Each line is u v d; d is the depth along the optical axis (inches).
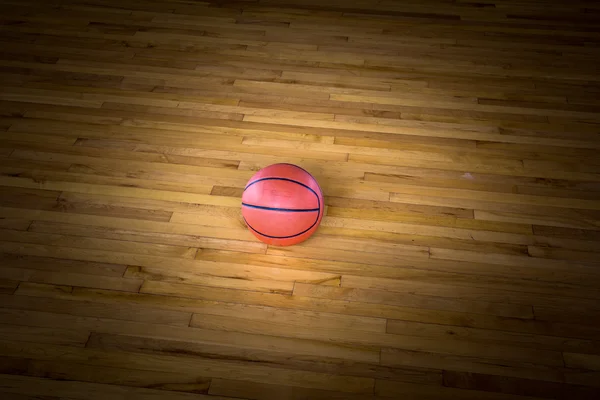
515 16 160.2
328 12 162.1
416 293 93.1
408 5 165.0
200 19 159.0
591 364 84.0
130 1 165.6
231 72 140.3
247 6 164.4
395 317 90.0
